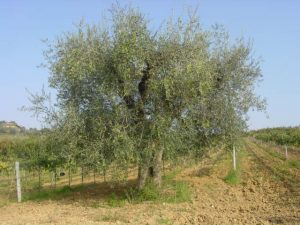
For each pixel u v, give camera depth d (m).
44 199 19.58
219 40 19.09
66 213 15.33
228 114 17.88
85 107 16.47
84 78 16.16
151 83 15.58
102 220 13.70
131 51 15.14
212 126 17.94
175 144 16.31
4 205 18.20
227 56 18.27
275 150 44.22
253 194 19.59
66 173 32.66
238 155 35.19
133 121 16.23
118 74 15.72
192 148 17.91
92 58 15.98
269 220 13.41
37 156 22.41
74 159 16.25
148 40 15.79
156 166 17.98
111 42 16.23
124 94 15.53
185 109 16.62
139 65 15.51
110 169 16.42
